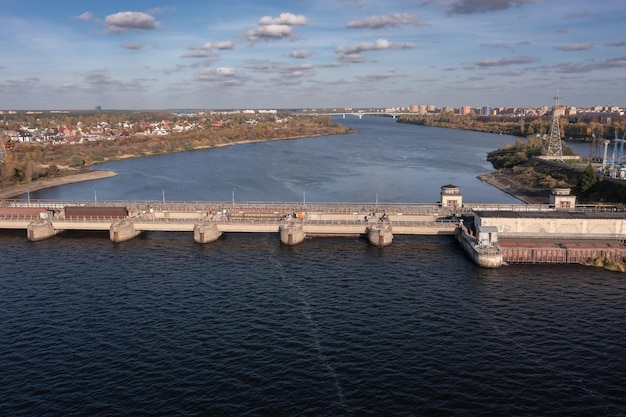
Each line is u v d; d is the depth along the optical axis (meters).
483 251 117.19
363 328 84.88
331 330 84.12
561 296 99.06
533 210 145.62
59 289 103.44
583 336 82.25
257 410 62.53
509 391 66.75
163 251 131.62
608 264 115.12
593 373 71.31
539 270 114.62
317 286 104.94
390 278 109.88
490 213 133.62
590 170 193.25
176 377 69.75
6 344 79.44
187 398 64.94
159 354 76.12
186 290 102.69
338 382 68.62
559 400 65.00
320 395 65.62
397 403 64.06
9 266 119.00
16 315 90.44
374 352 76.75
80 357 75.38
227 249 133.00
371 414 61.91
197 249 133.50
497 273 112.81
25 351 77.25
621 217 129.12
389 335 82.38
